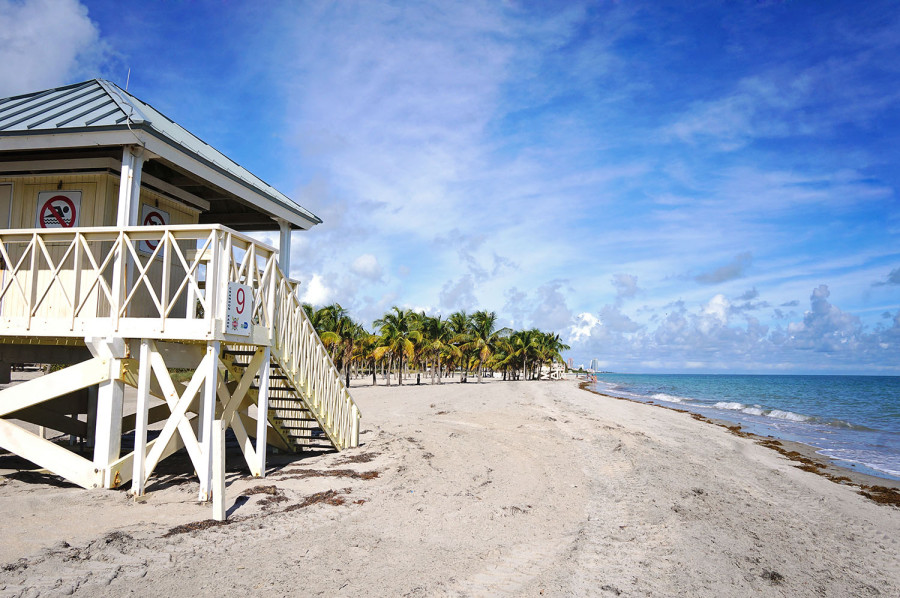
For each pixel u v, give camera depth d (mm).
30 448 7211
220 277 6945
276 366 9250
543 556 6051
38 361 8422
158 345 7188
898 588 6078
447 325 57031
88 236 7336
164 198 9828
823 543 7625
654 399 53469
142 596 4250
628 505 8734
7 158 8383
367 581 4949
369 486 8648
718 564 6254
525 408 25906
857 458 18047
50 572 4465
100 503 6516
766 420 32344
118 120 7363
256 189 9875
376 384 53344
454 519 7234
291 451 11375
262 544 5668
